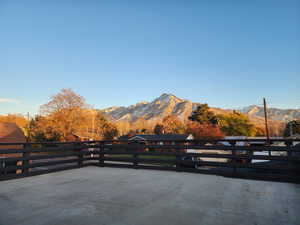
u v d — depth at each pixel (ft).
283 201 11.36
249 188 14.14
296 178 15.70
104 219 8.92
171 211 9.84
